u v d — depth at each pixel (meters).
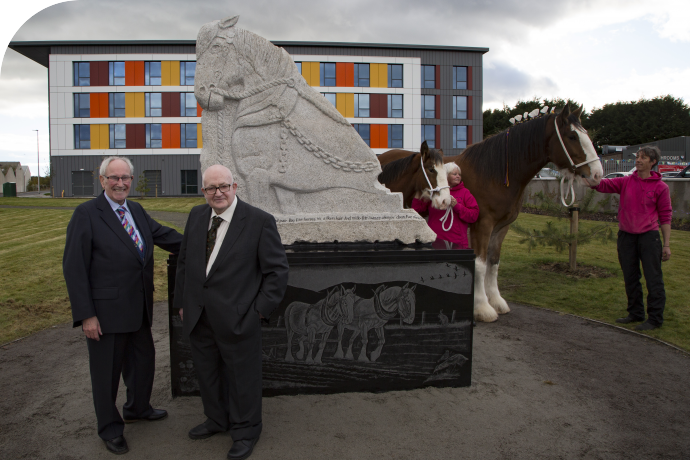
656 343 4.34
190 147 29.48
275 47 3.78
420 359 3.35
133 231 2.66
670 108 43.41
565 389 3.39
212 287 2.47
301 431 2.79
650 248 4.64
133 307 2.59
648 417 2.99
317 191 3.89
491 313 5.07
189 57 28.69
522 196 5.16
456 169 4.63
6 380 3.52
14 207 20.56
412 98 29.91
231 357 2.49
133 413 2.83
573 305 5.71
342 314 3.23
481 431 2.81
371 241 3.81
